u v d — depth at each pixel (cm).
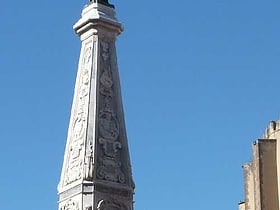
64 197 3697
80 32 3944
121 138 3759
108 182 3628
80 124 3738
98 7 3906
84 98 3778
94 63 3819
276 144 9538
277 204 9400
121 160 3722
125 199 3666
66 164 3747
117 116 3788
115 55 3900
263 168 9469
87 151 3641
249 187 9850
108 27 3888
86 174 3591
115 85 3838
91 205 3553
